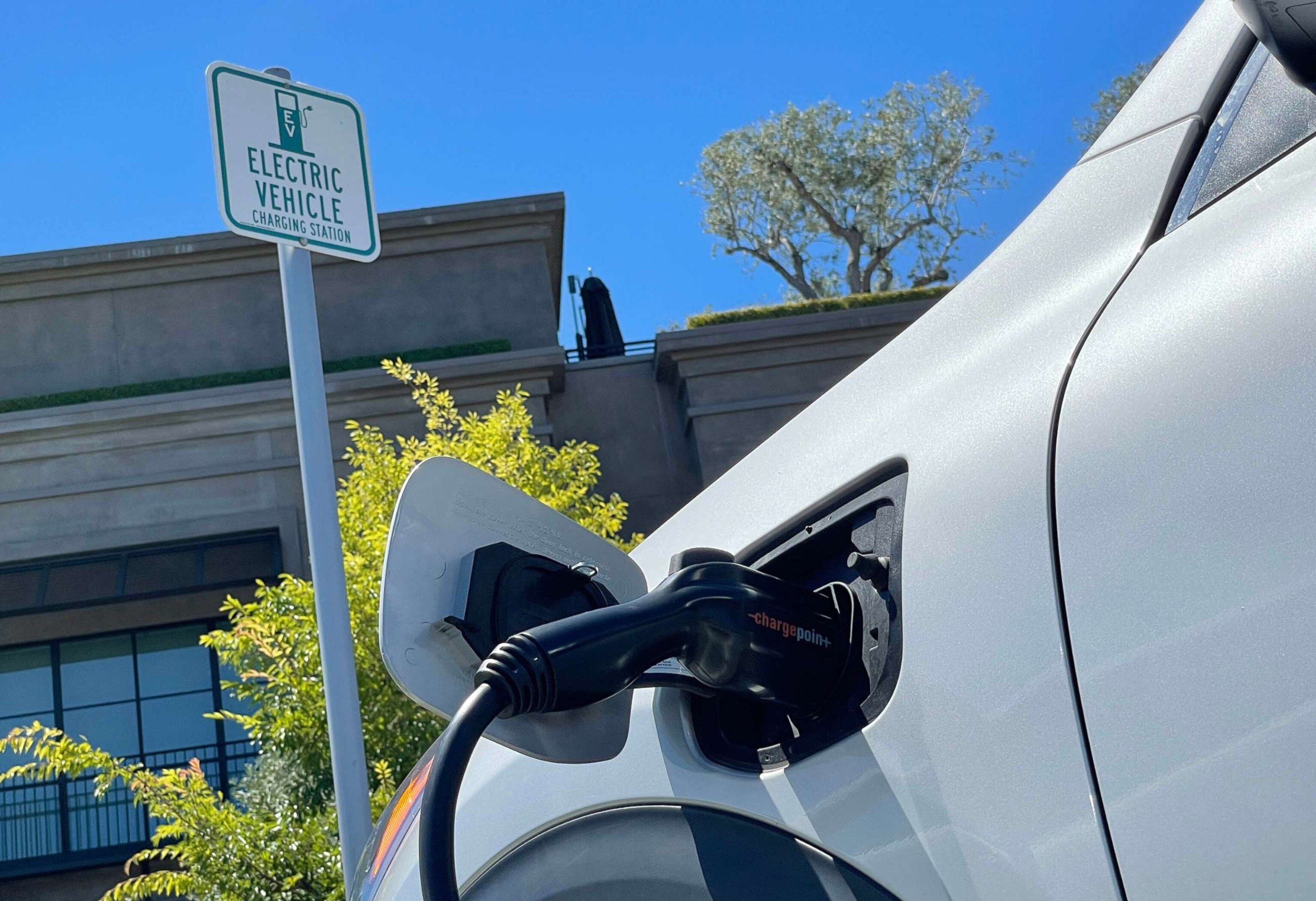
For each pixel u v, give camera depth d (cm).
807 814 73
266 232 297
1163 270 65
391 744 445
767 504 89
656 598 70
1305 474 52
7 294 1298
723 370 1272
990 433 69
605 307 1488
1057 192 80
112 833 1307
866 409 85
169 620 1362
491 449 544
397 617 75
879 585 73
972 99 2062
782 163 2208
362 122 322
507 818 96
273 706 472
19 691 1345
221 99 295
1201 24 77
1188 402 58
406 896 97
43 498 1212
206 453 1228
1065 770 59
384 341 1298
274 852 409
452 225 1320
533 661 64
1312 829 49
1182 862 53
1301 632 50
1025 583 63
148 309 1312
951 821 64
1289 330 54
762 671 72
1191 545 56
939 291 1354
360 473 525
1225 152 68
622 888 83
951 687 66
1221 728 53
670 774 83
